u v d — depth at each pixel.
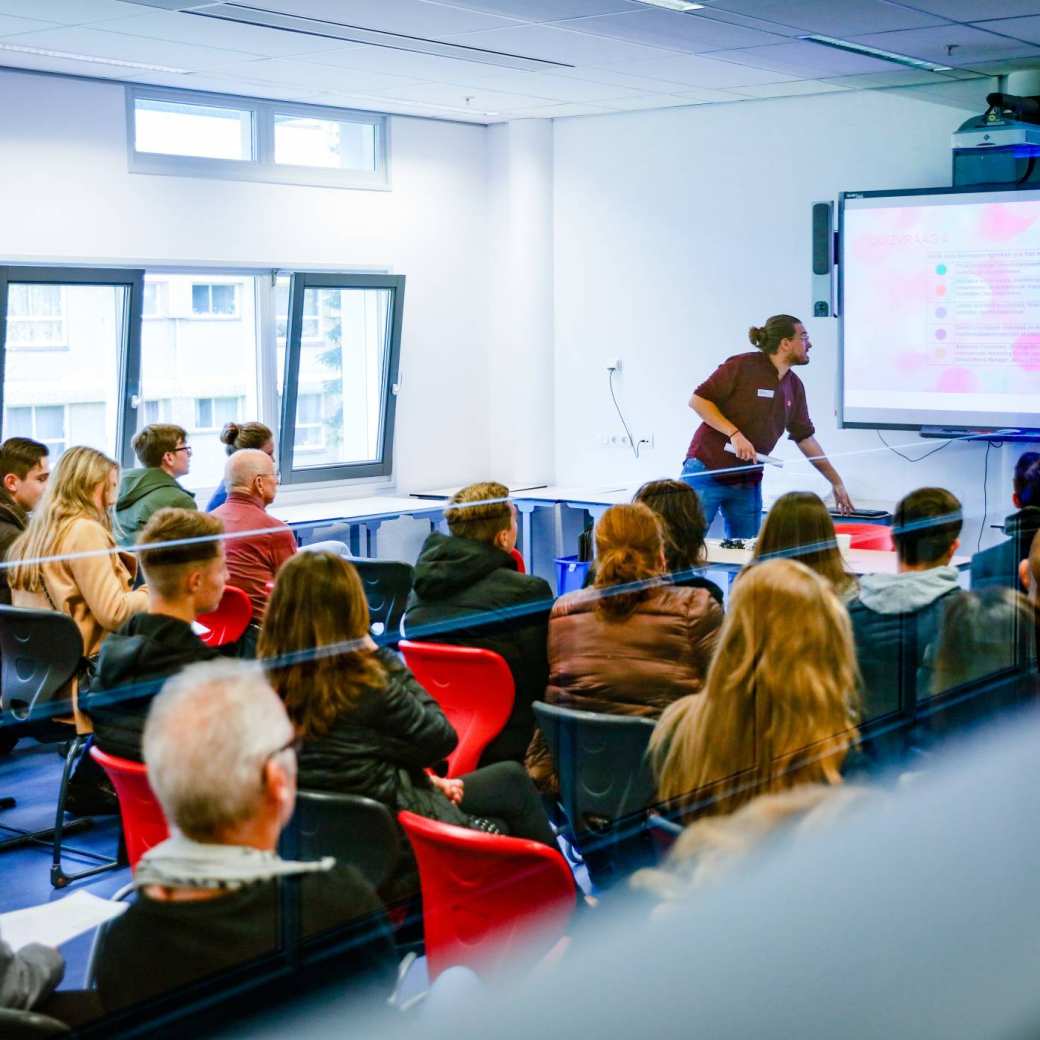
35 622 2.29
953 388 6.68
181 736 1.38
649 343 7.88
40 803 2.08
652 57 6.15
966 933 1.81
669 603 2.49
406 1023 1.54
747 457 6.33
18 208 6.14
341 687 1.98
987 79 6.78
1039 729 2.68
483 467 8.45
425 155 7.91
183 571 2.24
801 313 7.30
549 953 1.73
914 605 2.66
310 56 5.91
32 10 4.87
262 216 7.16
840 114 7.05
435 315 8.08
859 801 2.03
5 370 6.26
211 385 7.22
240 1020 1.40
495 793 2.37
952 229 6.59
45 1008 1.37
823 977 1.65
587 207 8.02
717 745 2.04
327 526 3.05
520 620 2.76
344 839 1.90
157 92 6.62
